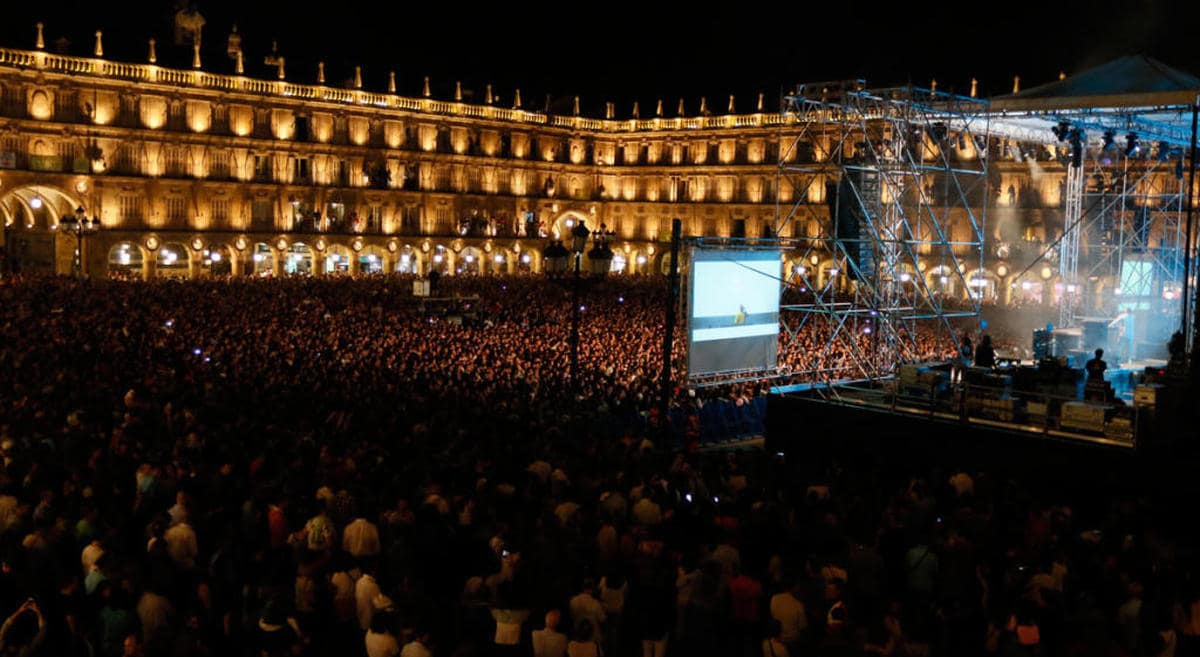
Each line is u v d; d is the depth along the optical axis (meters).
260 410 30.00
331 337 49.72
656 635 16.23
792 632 15.21
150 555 16.44
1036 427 31.19
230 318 55.44
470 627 16.41
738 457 26.62
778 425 36.38
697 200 121.62
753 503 21.50
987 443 30.92
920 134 47.09
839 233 47.94
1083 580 17.11
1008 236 99.38
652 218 125.75
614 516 19.67
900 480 30.28
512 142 122.06
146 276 95.00
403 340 50.06
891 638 14.22
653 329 60.22
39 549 16.45
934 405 33.16
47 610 15.52
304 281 86.44
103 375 34.97
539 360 45.84
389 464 23.64
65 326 47.66
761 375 41.31
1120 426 29.28
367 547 18.23
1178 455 28.33
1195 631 15.77
